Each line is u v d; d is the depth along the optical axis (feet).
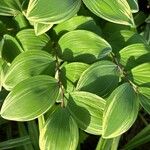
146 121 3.01
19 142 2.55
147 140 2.60
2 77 2.11
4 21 2.30
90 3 1.93
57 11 1.86
